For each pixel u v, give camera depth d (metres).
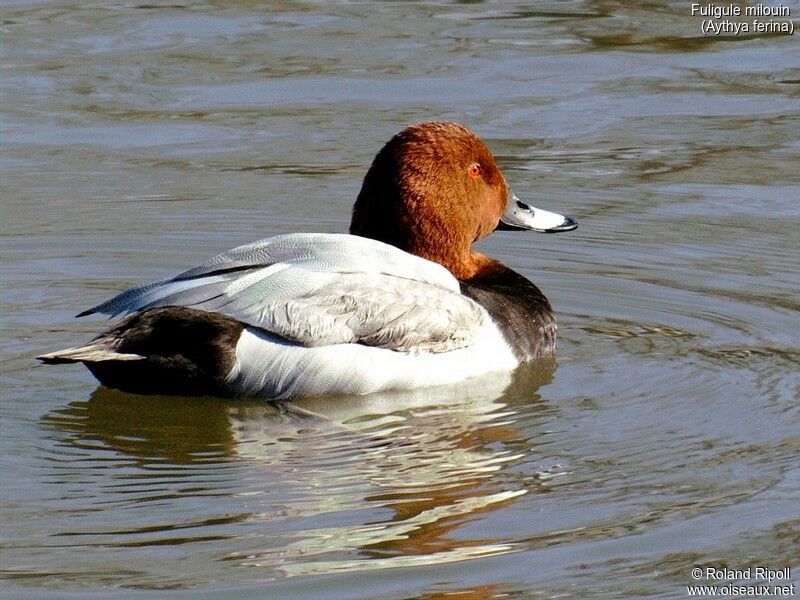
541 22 18.47
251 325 9.43
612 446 9.07
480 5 19.22
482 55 17.36
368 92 16.34
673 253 12.90
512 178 14.36
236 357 9.42
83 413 9.65
